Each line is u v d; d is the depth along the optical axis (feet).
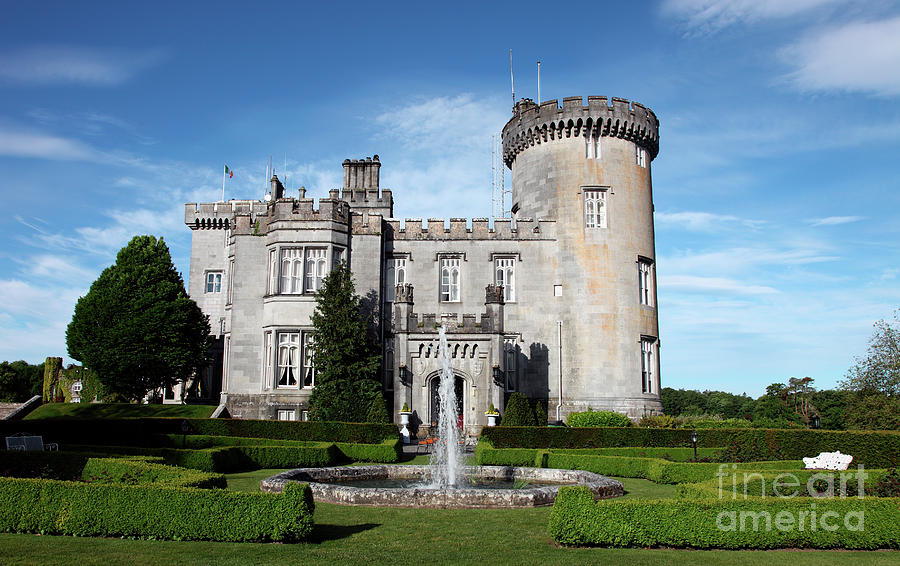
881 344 154.30
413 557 37.91
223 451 76.84
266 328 126.93
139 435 97.40
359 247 132.46
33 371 272.92
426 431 115.65
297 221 128.88
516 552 39.45
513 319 134.82
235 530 40.86
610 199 137.69
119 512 41.73
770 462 74.74
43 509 42.45
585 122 138.62
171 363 141.08
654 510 41.78
